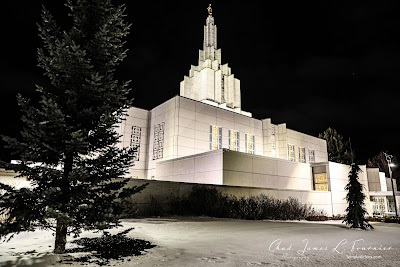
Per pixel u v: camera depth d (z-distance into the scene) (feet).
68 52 20.27
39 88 21.80
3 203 18.43
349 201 44.14
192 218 48.14
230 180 74.08
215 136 103.60
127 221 40.34
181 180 85.56
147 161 104.12
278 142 126.82
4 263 17.47
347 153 167.43
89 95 21.68
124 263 18.20
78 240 24.64
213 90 167.53
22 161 20.29
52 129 20.57
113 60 23.65
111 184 22.81
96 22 23.70
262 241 26.71
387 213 119.44
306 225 41.96
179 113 95.20
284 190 75.72
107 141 22.89
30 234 27.30
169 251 21.61
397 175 199.11
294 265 18.47
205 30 193.67
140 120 106.52
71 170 21.22
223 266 17.84
